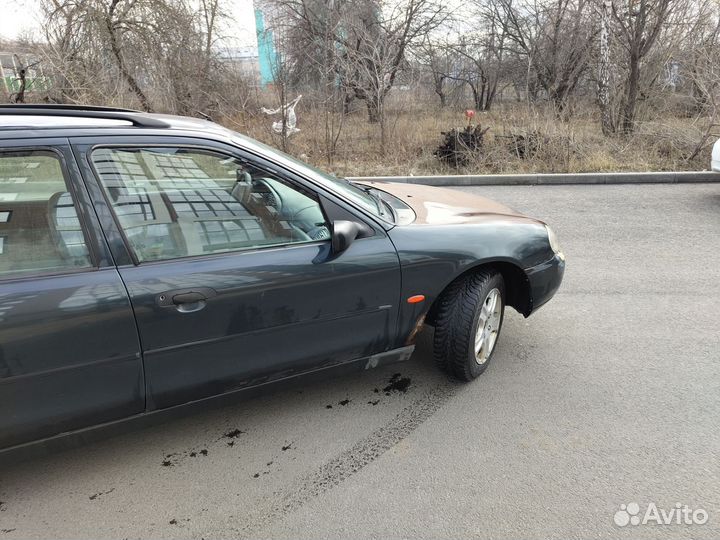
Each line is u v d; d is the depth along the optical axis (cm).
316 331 248
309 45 1370
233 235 231
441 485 228
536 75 1780
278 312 234
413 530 205
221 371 231
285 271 232
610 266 499
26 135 198
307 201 251
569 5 1622
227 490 227
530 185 906
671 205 735
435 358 294
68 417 205
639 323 379
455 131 1035
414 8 1661
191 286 214
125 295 203
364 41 1159
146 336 210
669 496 220
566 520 208
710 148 959
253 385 244
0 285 189
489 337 304
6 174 194
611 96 1148
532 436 259
